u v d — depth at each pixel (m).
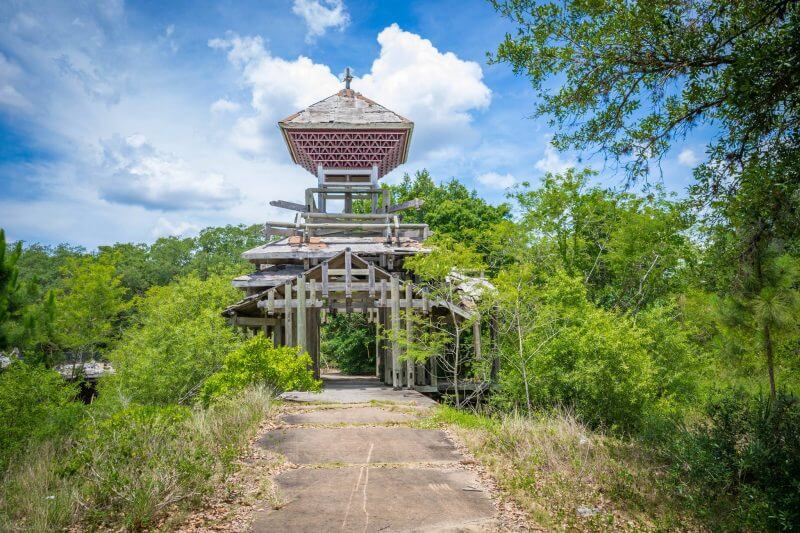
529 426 11.08
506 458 9.33
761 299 9.49
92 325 31.17
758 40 7.55
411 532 6.27
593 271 28.97
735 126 8.27
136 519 6.43
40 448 9.40
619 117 9.25
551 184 28.73
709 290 10.92
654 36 8.03
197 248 73.81
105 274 31.59
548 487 7.90
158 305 28.97
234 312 20.78
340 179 30.84
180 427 9.47
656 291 27.16
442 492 7.64
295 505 7.08
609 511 7.29
